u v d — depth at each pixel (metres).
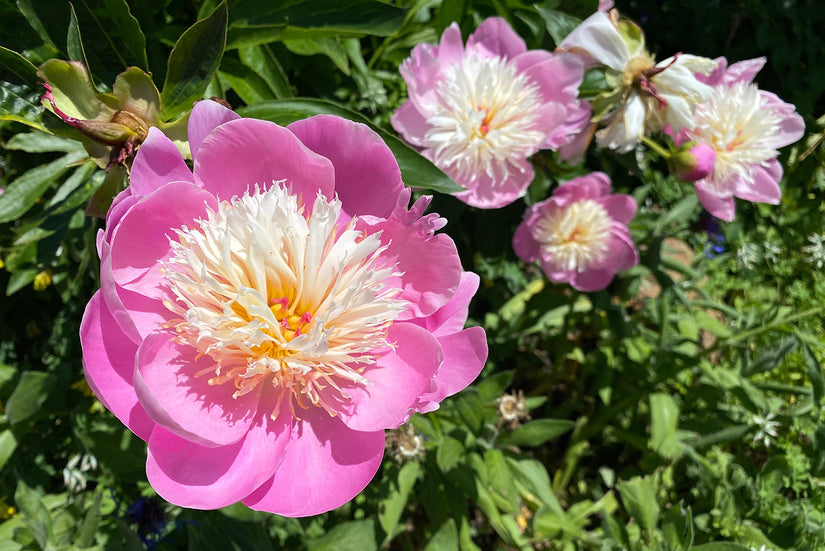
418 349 0.27
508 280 0.66
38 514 0.46
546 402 0.77
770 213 0.76
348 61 0.52
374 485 0.56
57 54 0.34
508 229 0.61
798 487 0.54
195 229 0.26
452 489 0.56
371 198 0.28
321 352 0.26
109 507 0.54
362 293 0.27
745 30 0.84
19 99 0.30
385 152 0.27
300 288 0.27
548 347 0.77
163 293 0.26
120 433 0.46
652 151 0.66
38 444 0.59
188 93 0.30
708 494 0.59
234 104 0.48
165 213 0.26
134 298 0.26
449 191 0.36
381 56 0.55
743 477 0.57
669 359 0.63
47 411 0.53
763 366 0.59
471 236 0.64
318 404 0.27
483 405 0.49
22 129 0.42
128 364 0.25
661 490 0.61
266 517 0.46
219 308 0.26
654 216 0.67
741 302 0.77
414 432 0.49
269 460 0.26
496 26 0.41
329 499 0.26
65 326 0.62
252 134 0.26
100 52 0.34
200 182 0.26
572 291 0.67
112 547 0.49
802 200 0.75
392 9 0.38
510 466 0.56
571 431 0.76
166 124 0.29
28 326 0.67
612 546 0.52
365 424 0.26
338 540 0.50
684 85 0.40
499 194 0.43
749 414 0.66
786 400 0.67
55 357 0.63
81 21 0.32
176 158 0.26
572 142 0.44
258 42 0.38
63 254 0.55
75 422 0.55
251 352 0.26
